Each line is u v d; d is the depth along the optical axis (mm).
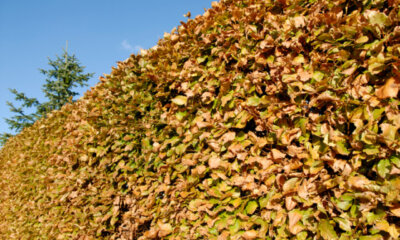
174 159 2223
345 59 1422
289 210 1471
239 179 1724
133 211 2570
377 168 1214
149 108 2656
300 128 1526
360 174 1297
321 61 1520
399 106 1314
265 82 1753
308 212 1419
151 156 2455
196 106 2119
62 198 3359
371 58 1266
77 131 3424
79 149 3287
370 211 1249
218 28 2168
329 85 1413
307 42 1570
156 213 2355
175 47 2451
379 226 1183
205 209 1901
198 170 1953
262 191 1648
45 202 4047
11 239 4840
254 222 1615
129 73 2895
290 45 1623
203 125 1919
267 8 1932
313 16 1584
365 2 1439
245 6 2113
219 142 1872
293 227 1404
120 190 2836
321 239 1377
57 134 4164
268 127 1631
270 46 1708
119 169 2930
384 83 1300
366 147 1259
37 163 4594
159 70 2490
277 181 1525
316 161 1421
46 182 3998
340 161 1349
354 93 1346
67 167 3635
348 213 1335
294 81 1572
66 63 18641
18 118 16422
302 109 1526
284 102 1619
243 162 1719
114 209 2729
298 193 1413
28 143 5082
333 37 1456
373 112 1269
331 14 1466
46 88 18000
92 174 3115
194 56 2258
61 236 3469
